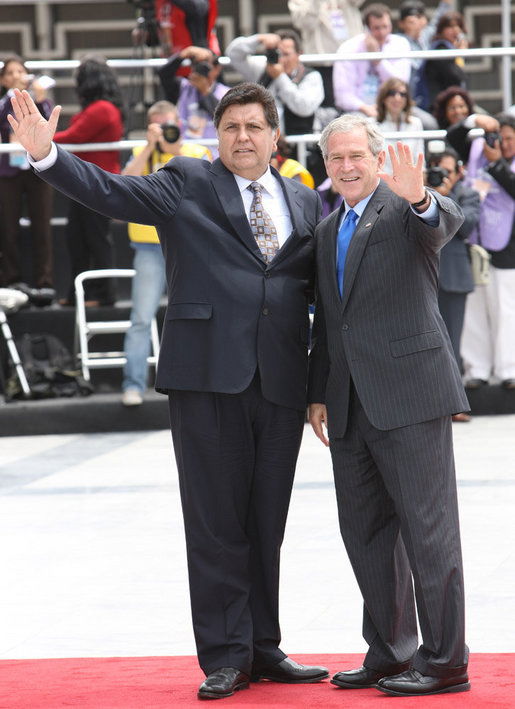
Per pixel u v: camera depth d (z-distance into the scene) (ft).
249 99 26.40
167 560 37.29
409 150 24.39
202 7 66.03
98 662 28.09
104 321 66.95
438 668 25.12
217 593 26.37
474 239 61.98
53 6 89.97
